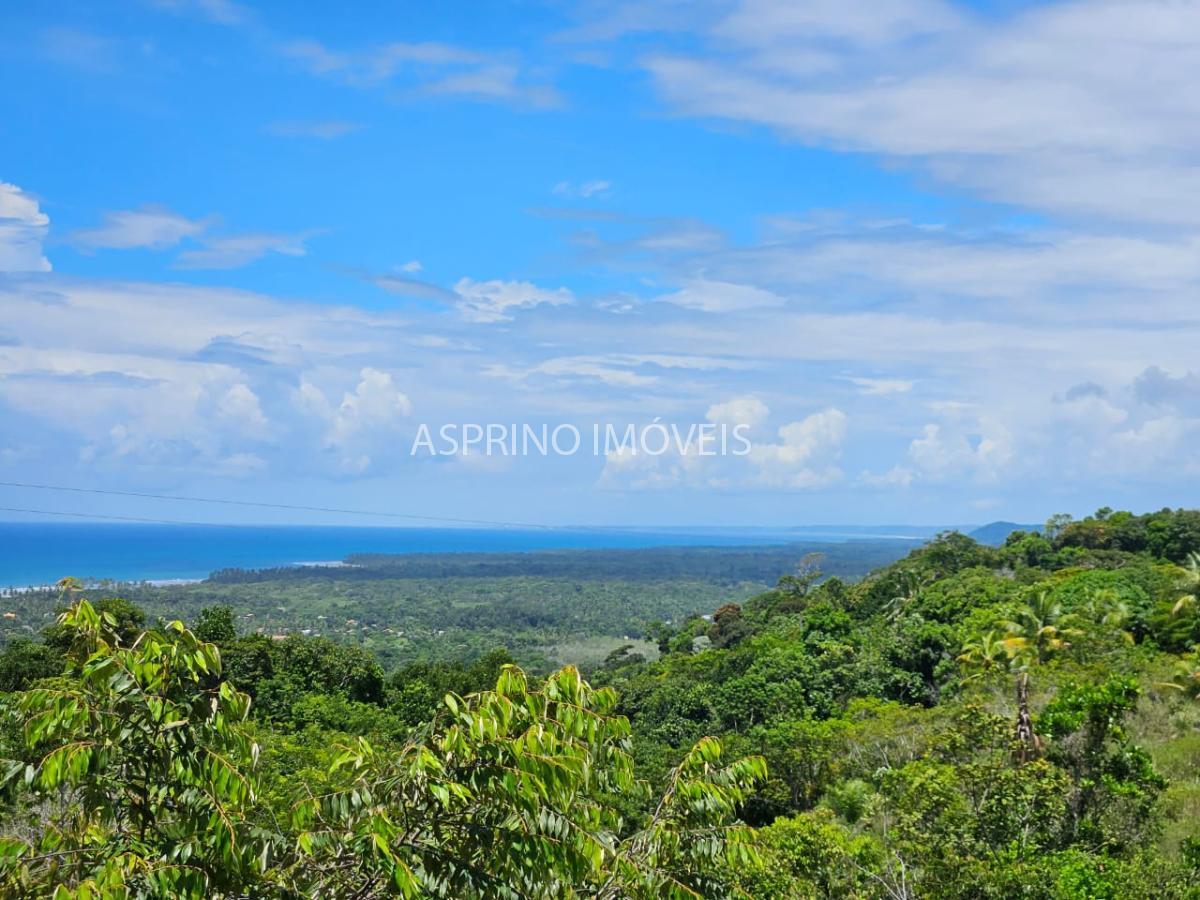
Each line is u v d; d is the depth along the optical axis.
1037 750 26.42
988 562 97.06
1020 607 55.00
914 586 90.56
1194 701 41.19
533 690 7.50
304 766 27.20
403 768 7.00
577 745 7.38
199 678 6.91
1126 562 85.69
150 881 5.93
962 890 18.45
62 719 6.18
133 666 6.45
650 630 123.75
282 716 47.56
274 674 52.62
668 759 41.34
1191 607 55.09
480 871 6.67
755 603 117.12
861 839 21.91
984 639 51.09
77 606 6.95
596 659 141.38
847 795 33.59
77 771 5.97
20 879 5.96
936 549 102.25
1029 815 21.23
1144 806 24.23
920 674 60.28
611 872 7.91
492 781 6.77
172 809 6.55
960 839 19.89
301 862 6.89
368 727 46.19
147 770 6.45
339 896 6.84
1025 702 28.98
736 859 8.42
